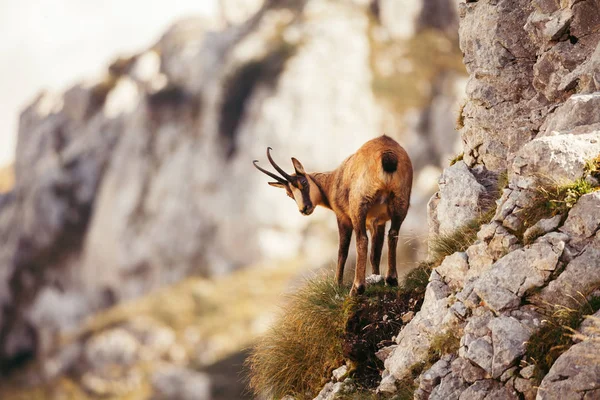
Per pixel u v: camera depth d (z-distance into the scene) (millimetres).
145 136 166250
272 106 150625
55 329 158500
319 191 16828
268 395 16422
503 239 11734
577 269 10297
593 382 8984
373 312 14758
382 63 161625
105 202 163875
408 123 152500
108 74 194125
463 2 17266
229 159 151375
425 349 12453
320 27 161750
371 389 13672
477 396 10359
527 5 15953
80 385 117438
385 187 14992
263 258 137500
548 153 11430
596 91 12992
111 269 156500
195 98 163750
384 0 169875
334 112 151125
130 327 122188
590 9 14023
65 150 182000
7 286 169125
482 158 16234
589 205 10594
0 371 154500
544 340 10062
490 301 10914
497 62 16078
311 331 15711
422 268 15391
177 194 153500
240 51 162375
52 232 171625
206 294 129250
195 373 106688
